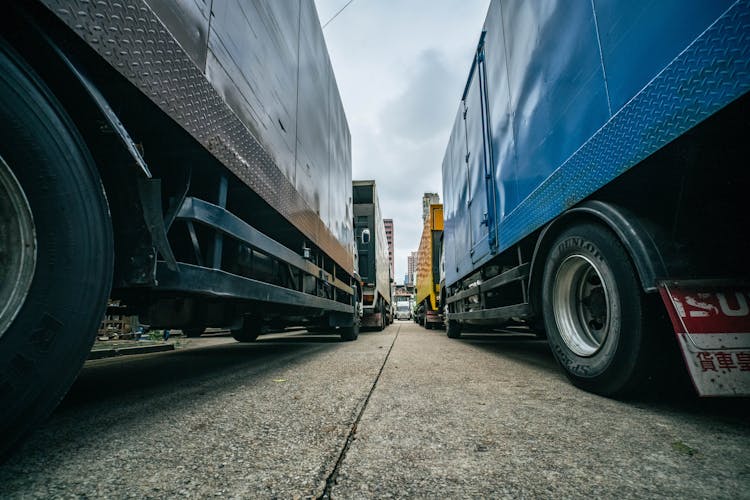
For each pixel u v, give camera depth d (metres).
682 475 1.22
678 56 1.65
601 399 2.23
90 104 1.43
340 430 1.68
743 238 1.80
